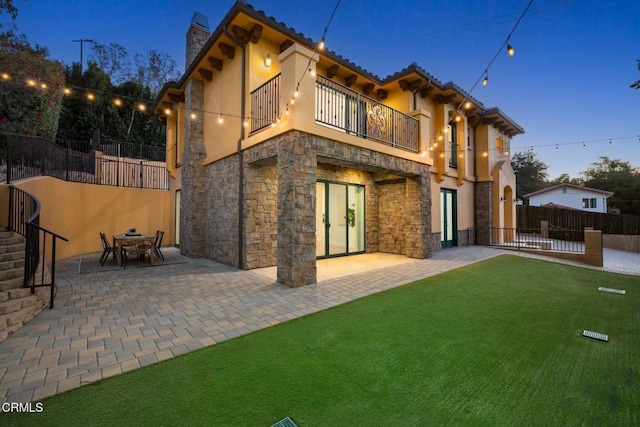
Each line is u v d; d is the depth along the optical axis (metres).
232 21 6.17
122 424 1.79
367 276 6.04
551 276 6.27
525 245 10.80
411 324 3.51
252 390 2.17
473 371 2.47
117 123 21.75
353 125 8.44
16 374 2.33
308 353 2.76
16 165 7.01
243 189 6.73
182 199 9.31
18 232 5.52
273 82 6.06
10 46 10.17
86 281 5.54
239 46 6.80
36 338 3.02
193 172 8.57
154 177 12.59
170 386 2.20
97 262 7.52
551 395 2.15
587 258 8.23
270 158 6.02
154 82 30.62
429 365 2.57
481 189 12.24
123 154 18.80
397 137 8.21
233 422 1.83
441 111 10.25
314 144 5.50
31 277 4.08
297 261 5.16
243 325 3.44
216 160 7.95
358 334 3.21
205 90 8.84
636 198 24.84
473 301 4.43
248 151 6.58
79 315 3.71
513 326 3.48
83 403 1.99
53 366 2.47
